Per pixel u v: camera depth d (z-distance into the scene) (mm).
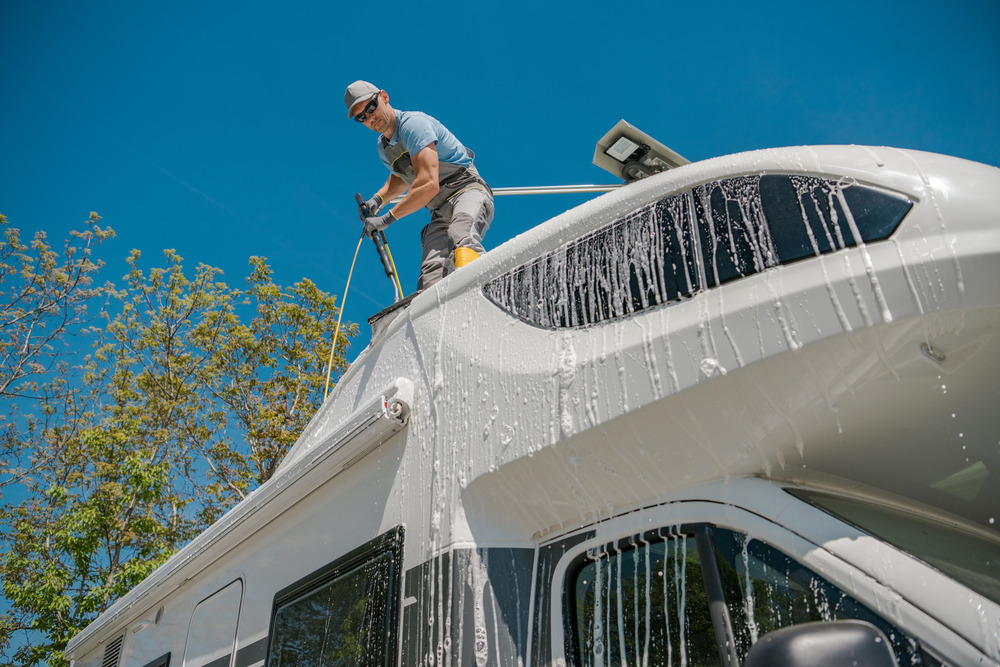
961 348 1424
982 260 1352
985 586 1397
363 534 2268
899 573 1295
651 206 1828
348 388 2824
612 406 1665
